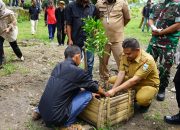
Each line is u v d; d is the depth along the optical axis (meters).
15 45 7.42
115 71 7.20
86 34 5.18
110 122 4.48
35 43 11.12
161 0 5.25
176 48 5.33
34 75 6.66
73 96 4.37
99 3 5.71
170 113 5.12
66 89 4.20
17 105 5.20
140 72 4.66
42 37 13.79
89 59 5.66
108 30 5.65
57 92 4.17
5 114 4.90
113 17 5.61
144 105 4.92
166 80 5.43
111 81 5.37
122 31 5.75
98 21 4.71
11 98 5.43
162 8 5.21
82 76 4.25
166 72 5.36
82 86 4.28
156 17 5.32
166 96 5.79
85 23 5.11
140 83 4.96
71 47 4.46
